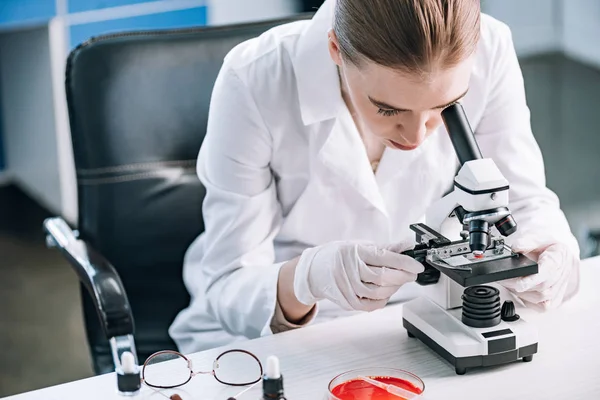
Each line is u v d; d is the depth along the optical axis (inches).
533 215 60.8
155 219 66.0
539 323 50.8
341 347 49.0
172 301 67.9
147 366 46.7
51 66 135.6
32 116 144.3
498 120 63.6
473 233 44.6
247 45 60.9
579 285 53.7
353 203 61.7
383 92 46.2
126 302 55.2
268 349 48.9
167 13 136.3
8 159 155.2
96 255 60.1
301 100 57.9
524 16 183.9
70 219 143.3
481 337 45.4
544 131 159.3
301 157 60.5
